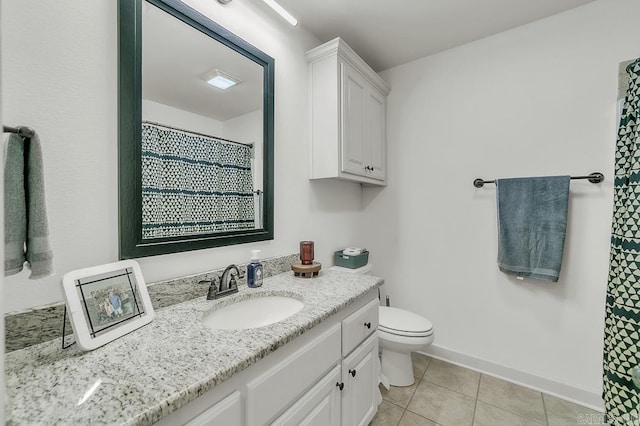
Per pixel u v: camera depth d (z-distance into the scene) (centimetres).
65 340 78
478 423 147
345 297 119
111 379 62
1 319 40
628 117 134
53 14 81
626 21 151
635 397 123
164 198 107
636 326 123
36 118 78
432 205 216
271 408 80
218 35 125
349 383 118
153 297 101
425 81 219
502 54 187
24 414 51
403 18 172
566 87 167
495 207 191
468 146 201
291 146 169
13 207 62
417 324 170
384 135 231
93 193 89
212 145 125
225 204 131
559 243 162
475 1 158
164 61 107
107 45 92
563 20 167
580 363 163
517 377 181
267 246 154
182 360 69
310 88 180
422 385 179
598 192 158
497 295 190
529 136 179
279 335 83
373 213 245
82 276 76
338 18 171
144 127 100
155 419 53
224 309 113
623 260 129
